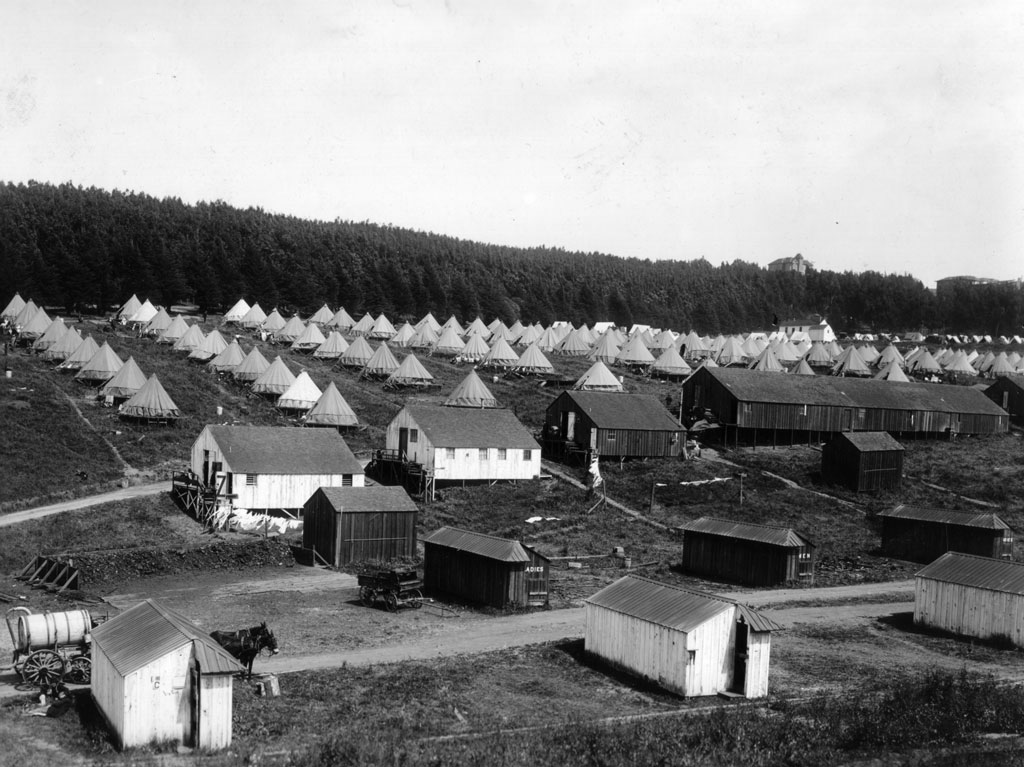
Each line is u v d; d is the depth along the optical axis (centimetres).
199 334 10756
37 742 2805
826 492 7825
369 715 3141
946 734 2984
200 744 2806
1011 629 4353
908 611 5047
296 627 4325
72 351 9519
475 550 5012
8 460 6612
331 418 8519
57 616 3384
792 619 4753
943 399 10331
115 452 7238
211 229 18975
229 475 6222
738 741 2842
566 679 3691
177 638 2905
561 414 8538
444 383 10844
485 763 2631
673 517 7006
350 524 5681
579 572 5734
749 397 9012
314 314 15550
